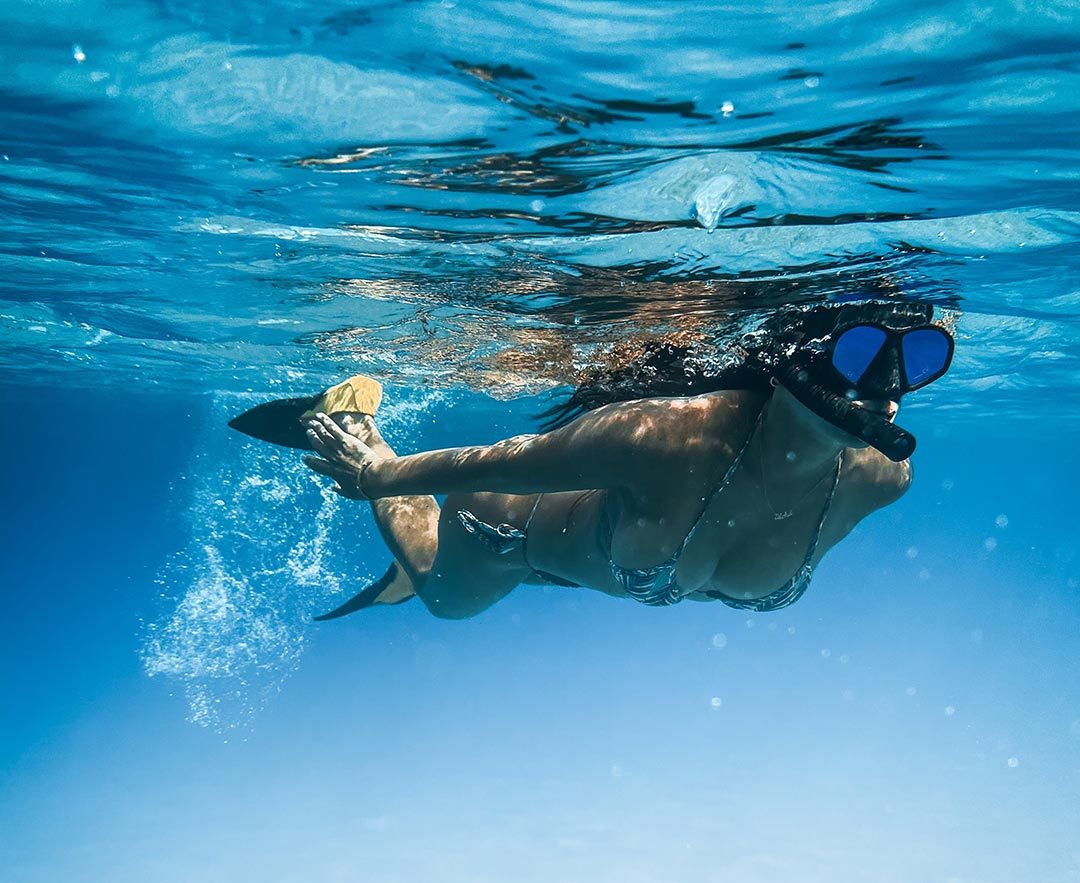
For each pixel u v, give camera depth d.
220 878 8.67
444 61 3.77
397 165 4.87
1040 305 9.01
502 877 8.70
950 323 9.07
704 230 5.50
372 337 9.84
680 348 4.49
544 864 9.07
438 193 5.20
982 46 3.49
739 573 3.42
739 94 3.87
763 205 5.11
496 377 10.43
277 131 4.58
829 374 2.84
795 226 5.44
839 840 9.91
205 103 4.35
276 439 4.54
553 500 4.00
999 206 5.32
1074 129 4.19
